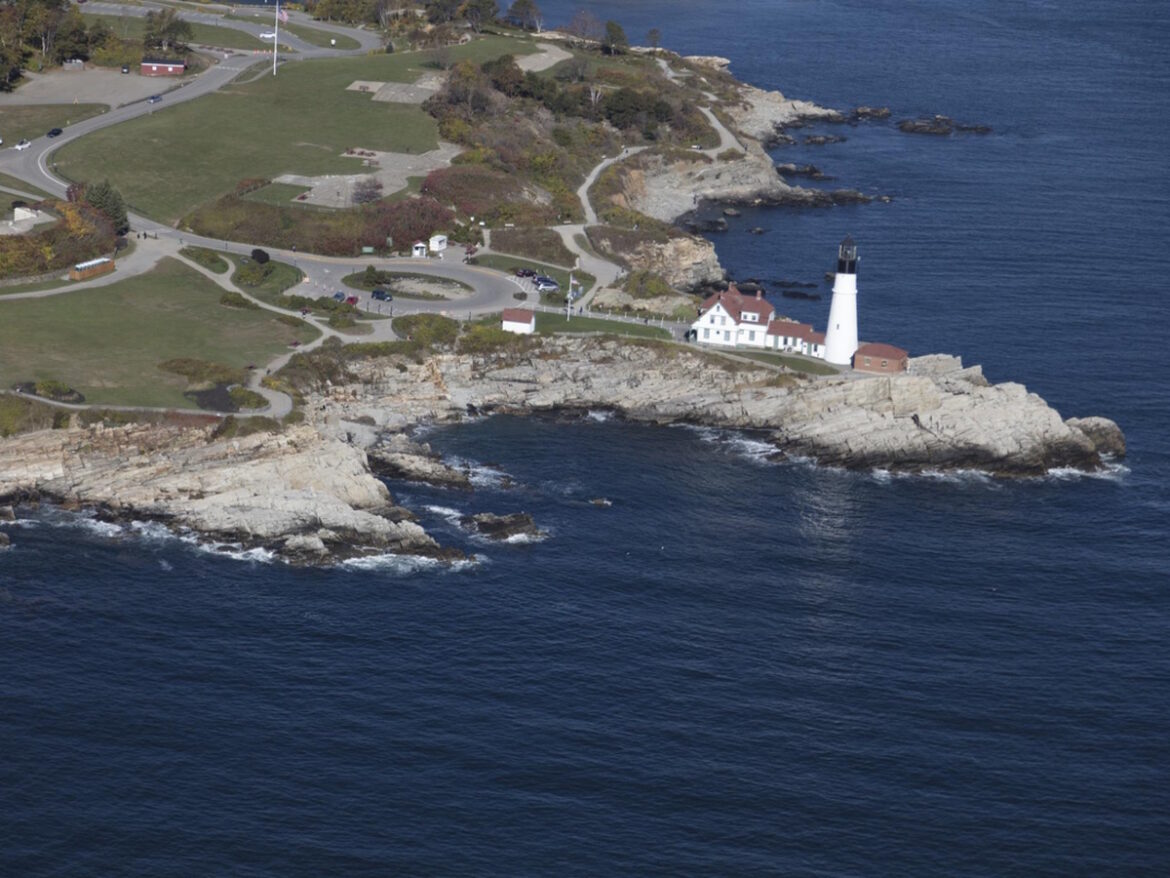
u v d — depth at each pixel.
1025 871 143.75
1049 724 163.38
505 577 186.62
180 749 154.12
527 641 173.75
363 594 182.00
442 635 174.25
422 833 144.75
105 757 152.50
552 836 145.00
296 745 155.25
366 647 171.62
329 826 145.12
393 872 140.25
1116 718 164.75
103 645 170.12
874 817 149.38
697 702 164.50
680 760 155.50
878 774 155.00
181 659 168.12
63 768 150.75
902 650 175.38
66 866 139.62
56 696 160.88
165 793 148.38
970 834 147.75
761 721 161.88
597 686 166.25
